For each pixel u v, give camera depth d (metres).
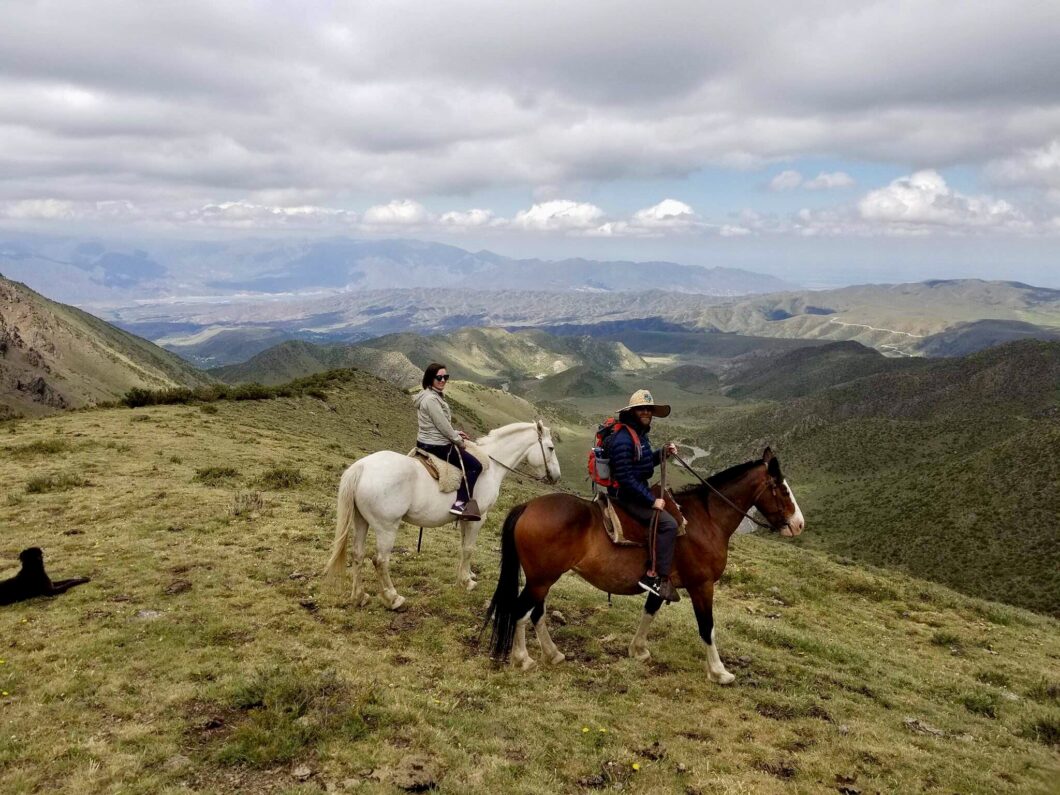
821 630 7.88
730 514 5.58
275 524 8.04
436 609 6.12
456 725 4.44
